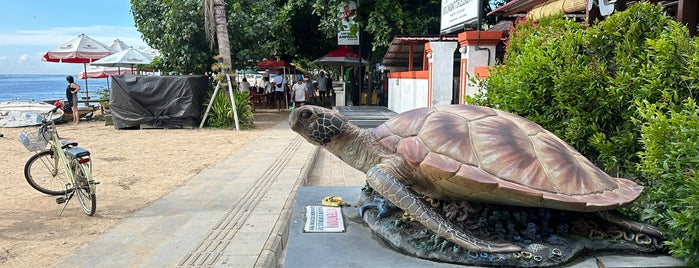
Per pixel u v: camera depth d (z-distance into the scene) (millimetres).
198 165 7879
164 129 12914
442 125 2820
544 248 2623
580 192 2551
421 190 2914
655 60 2967
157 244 4152
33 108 14633
